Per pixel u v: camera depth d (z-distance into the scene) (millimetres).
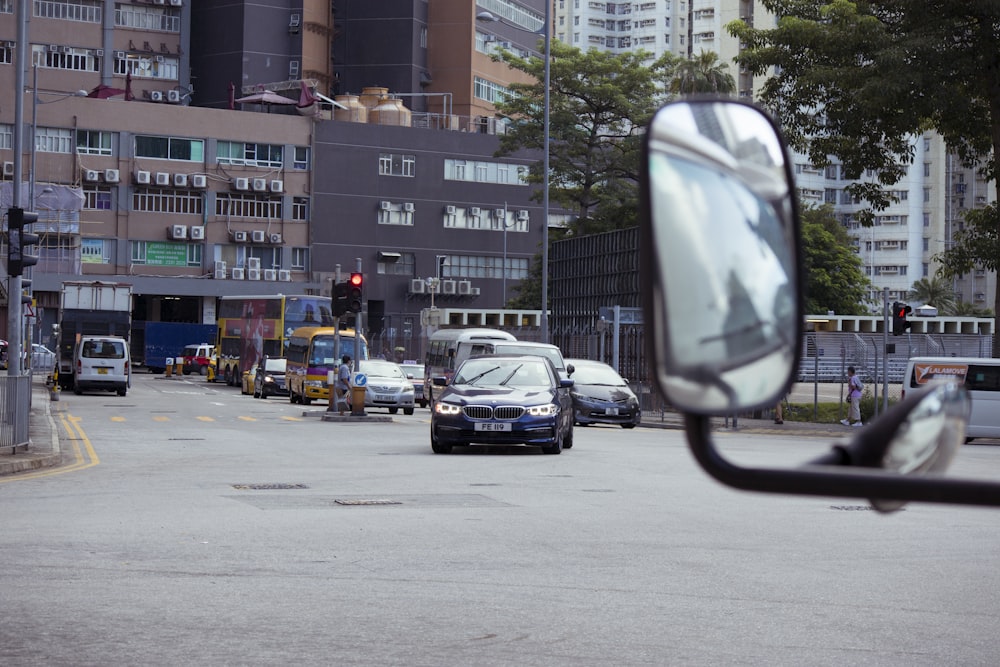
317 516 12852
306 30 98062
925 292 134000
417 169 94000
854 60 37156
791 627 7406
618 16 189625
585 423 37406
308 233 91438
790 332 1727
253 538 11125
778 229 1748
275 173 90375
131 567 9438
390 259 93188
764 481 1587
